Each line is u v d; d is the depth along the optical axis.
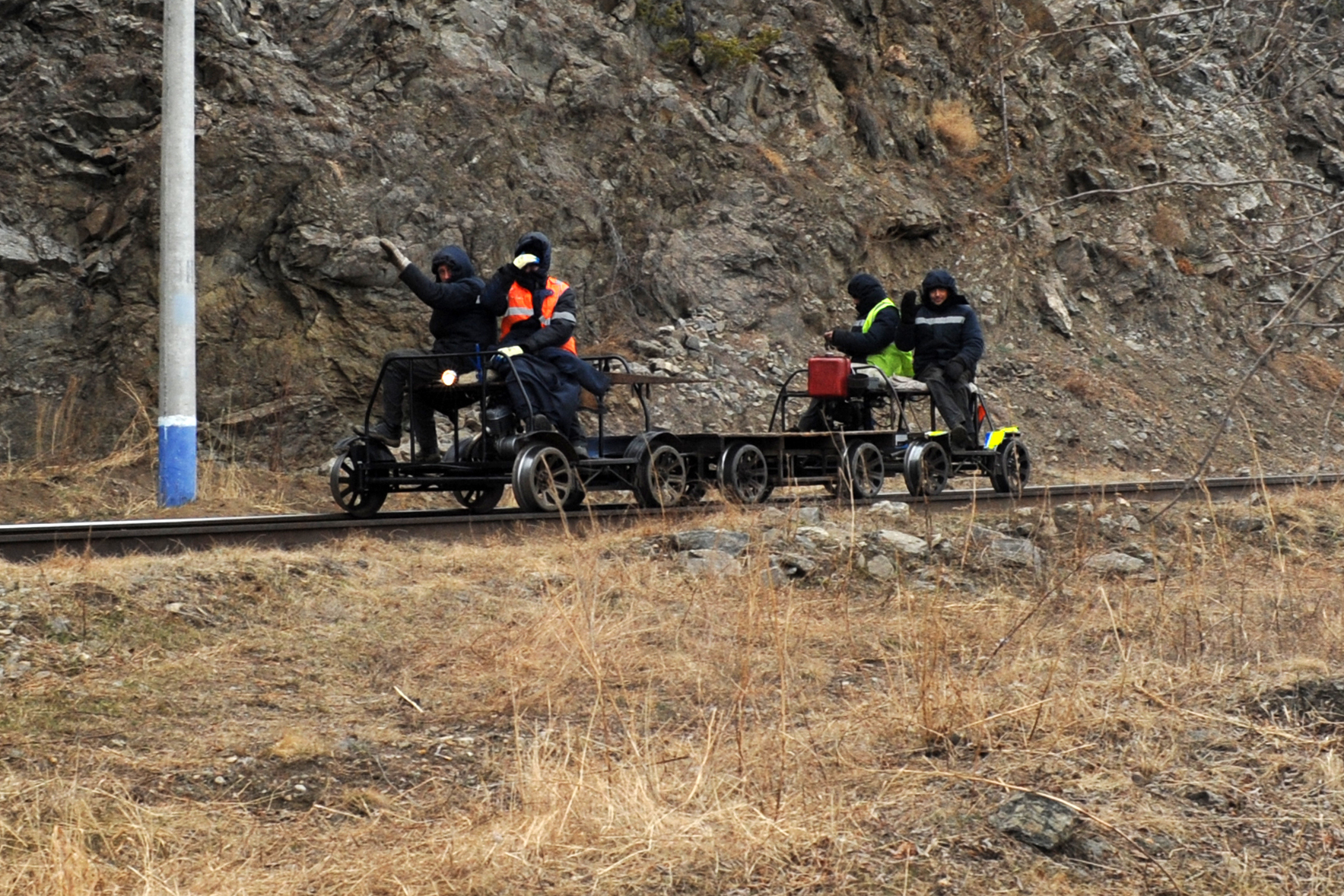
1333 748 6.48
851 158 29.19
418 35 23.06
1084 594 10.14
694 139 26.27
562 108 24.70
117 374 18.64
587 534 11.64
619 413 22.02
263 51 21.31
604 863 5.19
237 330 19.36
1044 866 5.25
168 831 5.47
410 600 9.15
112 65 19.95
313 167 20.38
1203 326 32.62
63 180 19.39
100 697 6.93
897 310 16.98
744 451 14.95
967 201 30.52
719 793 5.89
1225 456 28.64
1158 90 36.16
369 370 20.17
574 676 7.65
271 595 8.90
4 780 5.85
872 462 16.09
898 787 6.05
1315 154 37.56
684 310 24.73
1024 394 27.75
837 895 4.98
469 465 13.62
